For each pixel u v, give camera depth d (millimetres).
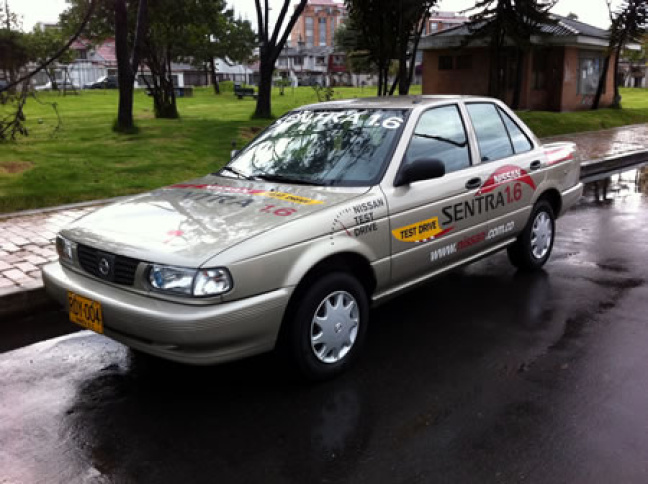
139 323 3121
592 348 4082
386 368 3846
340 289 3602
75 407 3451
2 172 9781
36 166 10281
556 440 3010
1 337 4500
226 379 3744
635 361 3879
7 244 6328
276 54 18734
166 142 13312
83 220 3887
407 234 3988
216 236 3234
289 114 4980
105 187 9180
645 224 7734
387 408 3355
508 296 5145
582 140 16625
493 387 3568
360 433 3107
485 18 18234
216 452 2977
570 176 5934
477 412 3289
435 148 4355
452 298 5137
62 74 57750
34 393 3621
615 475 2730
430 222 4164
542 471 2768
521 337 4293
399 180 3975
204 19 20391
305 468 2828
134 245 3289
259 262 3148
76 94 43406
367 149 4137
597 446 2953
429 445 2988
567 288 5324
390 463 2850
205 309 3025
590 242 6902
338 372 3693
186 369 3906
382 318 4719
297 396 3510
